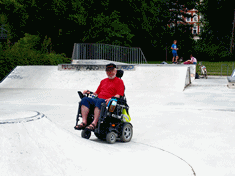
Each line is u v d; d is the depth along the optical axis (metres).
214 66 32.75
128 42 37.09
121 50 24.91
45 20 30.17
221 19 54.69
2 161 3.16
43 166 3.28
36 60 20.12
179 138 5.61
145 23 43.81
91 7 34.75
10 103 10.15
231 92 12.88
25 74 16.05
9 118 3.78
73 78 15.30
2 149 3.29
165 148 4.95
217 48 51.25
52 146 3.62
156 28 53.12
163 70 15.22
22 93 12.77
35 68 16.70
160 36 54.88
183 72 14.92
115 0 39.47
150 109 8.95
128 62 25.06
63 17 30.19
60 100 10.80
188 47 55.53
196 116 7.79
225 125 6.71
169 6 56.62
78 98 11.27
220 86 15.32
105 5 36.09
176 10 57.34
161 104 9.85
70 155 3.62
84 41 32.09
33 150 3.43
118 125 5.16
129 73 15.26
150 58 54.09
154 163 4.02
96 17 34.25
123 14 40.88
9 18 27.86
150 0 45.47
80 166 3.48
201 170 3.94
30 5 29.25
